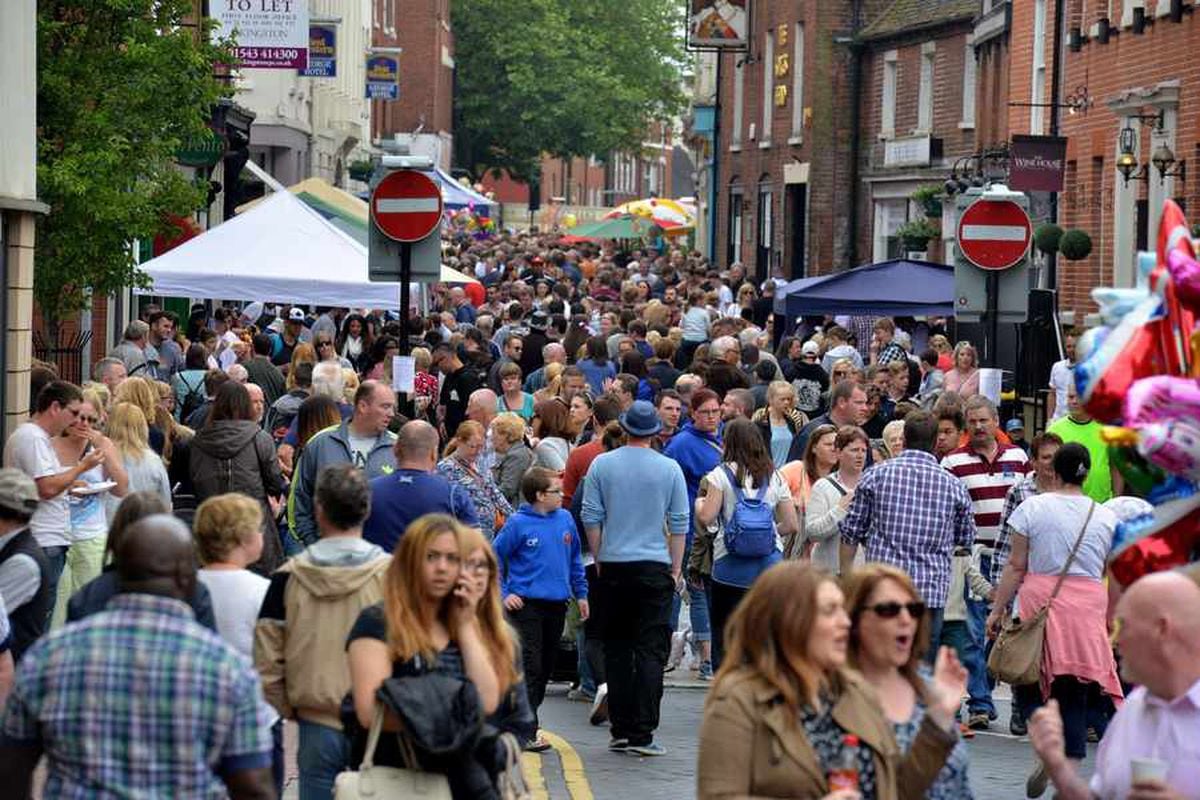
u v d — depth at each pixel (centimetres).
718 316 6600
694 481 2850
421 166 3170
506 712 1417
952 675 1227
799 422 3378
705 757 1166
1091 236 6169
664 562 2380
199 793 1152
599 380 4141
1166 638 1170
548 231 18275
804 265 10550
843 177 10169
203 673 1150
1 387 3044
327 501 1602
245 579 1630
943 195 7931
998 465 2661
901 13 9631
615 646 2388
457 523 1383
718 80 12588
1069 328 5666
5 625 1689
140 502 1567
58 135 3791
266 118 8969
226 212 6569
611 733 2414
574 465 2766
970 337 5381
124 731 1143
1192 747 1172
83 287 3903
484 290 7888
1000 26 7719
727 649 1196
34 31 3159
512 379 3631
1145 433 1312
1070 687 2248
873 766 1173
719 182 12575
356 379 3262
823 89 10162
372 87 11006
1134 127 5744
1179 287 1331
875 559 2361
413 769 1361
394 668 1370
